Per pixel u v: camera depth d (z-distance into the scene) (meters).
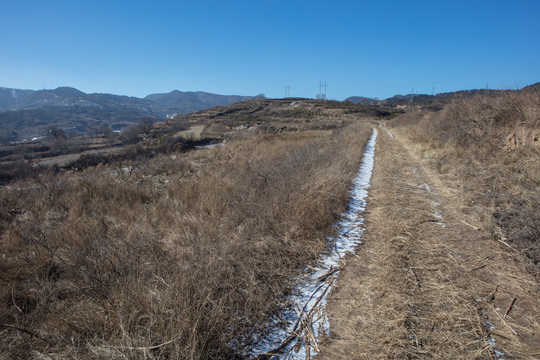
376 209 6.16
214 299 3.02
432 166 9.34
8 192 6.64
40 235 4.42
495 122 9.64
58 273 3.64
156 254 3.90
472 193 6.13
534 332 2.62
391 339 2.63
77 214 5.62
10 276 3.45
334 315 3.02
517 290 3.18
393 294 3.22
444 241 4.39
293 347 2.64
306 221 4.88
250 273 3.50
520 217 4.45
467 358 2.40
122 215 5.51
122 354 2.13
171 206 5.90
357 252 4.33
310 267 3.91
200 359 2.36
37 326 2.65
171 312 2.58
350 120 52.88
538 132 7.27
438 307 3.02
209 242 4.12
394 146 16.56
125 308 2.66
